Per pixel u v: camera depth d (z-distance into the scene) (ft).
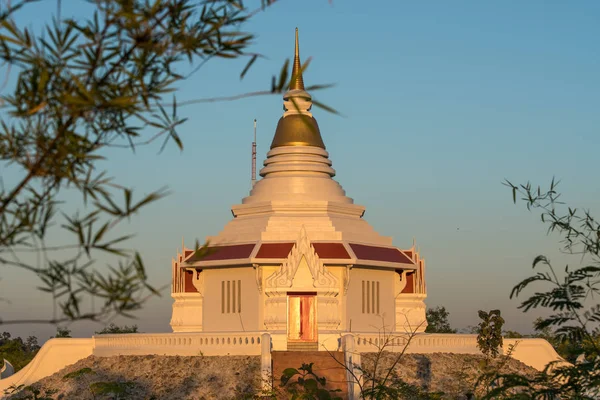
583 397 61.72
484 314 197.67
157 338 201.57
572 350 62.59
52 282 37.55
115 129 40.60
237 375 183.83
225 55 41.16
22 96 37.68
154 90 40.11
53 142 38.37
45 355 206.80
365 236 238.89
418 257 243.40
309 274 220.02
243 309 225.56
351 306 225.35
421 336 202.39
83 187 38.86
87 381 193.26
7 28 36.32
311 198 240.32
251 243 228.63
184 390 181.37
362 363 188.03
